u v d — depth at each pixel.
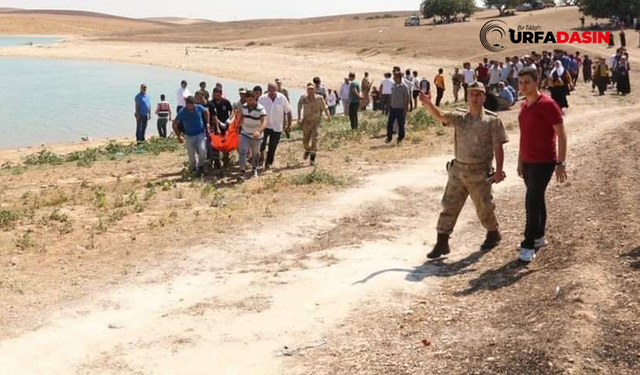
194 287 7.64
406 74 25.39
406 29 94.81
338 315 6.54
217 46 112.19
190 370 5.61
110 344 6.15
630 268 6.60
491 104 21.23
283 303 6.97
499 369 4.96
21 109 38.09
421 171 14.03
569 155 14.45
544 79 30.11
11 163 20.19
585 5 74.06
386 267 7.92
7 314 6.85
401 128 18.17
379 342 5.82
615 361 4.86
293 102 41.03
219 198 11.73
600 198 9.98
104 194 12.63
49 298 7.30
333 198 11.74
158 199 12.17
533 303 6.11
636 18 71.12
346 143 18.66
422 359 5.37
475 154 7.77
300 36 114.12
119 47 120.81
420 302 6.70
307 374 5.36
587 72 34.72
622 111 22.28
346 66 67.12
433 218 10.45
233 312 6.80
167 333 6.35
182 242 9.34
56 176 16.02
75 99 43.50
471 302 6.50
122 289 7.59
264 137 14.91
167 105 24.19
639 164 12.46
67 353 5.99
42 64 85.06
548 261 7.27
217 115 15.30
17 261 8.59
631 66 40.25
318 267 8.16
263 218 10.51
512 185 12.22
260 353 5.85
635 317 5.46
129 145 21.77
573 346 5.06
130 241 9.45
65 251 9.03
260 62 76.69
